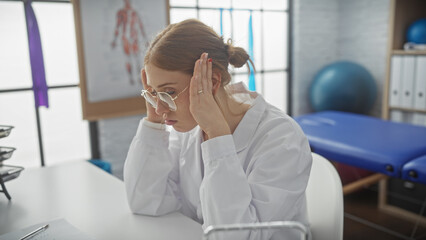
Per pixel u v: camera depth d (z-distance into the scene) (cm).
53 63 260
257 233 87
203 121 89
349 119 277
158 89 90
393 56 308
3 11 234
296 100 384
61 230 94
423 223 249
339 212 101
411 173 186
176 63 87
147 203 106
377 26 362
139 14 268
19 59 246
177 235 93
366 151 207
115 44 263
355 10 380
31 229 95
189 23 91
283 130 96
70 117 275
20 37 244
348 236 238
